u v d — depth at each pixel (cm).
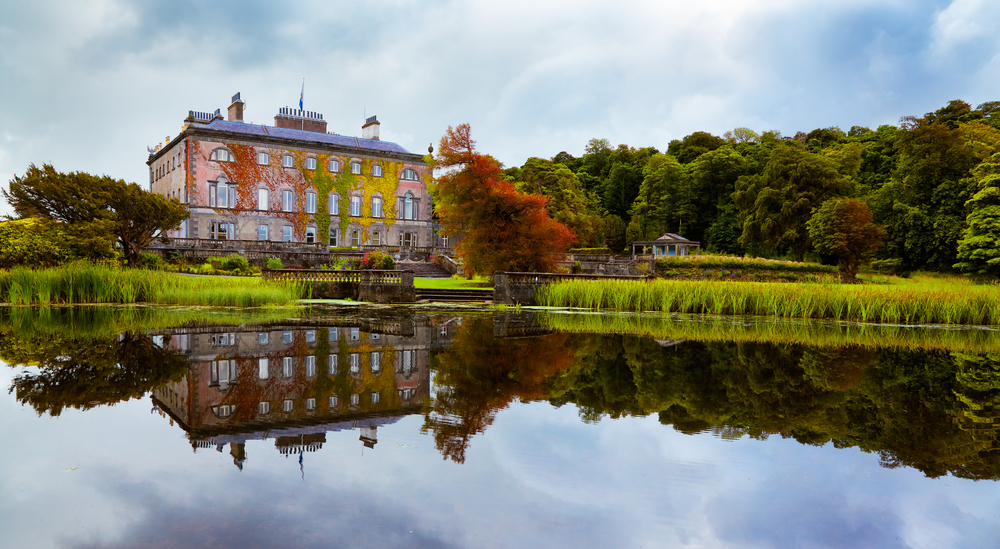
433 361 993
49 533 352
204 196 5125
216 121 5422
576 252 6375
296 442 539
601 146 9969
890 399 757
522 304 2809
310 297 2909
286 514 386
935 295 2088
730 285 2422
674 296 2422
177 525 366
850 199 5150
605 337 1410
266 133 5447
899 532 379
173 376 819
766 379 880
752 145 8612
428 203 6162
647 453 529
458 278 4156
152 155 6159
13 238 2705
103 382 771
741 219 6781
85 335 1256
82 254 2867
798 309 2206
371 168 5897
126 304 2186
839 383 859
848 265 5053
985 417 666
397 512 395
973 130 6106
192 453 503
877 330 1741
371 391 749
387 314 2088
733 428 613
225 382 784
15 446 511
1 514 379
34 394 701
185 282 2427
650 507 412
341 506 402
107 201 3141
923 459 523
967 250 4362
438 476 464
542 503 416
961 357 1161
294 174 5528
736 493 442
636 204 8306
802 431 606
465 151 3338
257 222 5347
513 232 3294
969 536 374
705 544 358
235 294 2250
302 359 987
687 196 7781
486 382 823
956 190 5438
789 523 390
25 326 1418
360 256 4881
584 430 596
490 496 427
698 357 1090
